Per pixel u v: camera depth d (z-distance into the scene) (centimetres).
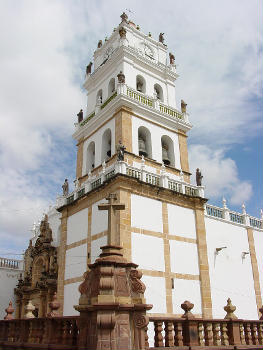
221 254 2681
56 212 3516
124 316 916
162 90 3438
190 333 1123
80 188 2789
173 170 2983
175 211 2511
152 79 3394
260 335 1423
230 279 2652
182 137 3234
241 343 1304
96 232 2411
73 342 1031
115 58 3294
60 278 2683
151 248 2247
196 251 2514
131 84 3155
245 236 2962
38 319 1199
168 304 2180
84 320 959
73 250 2644
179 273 2334
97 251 2345
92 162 3291
